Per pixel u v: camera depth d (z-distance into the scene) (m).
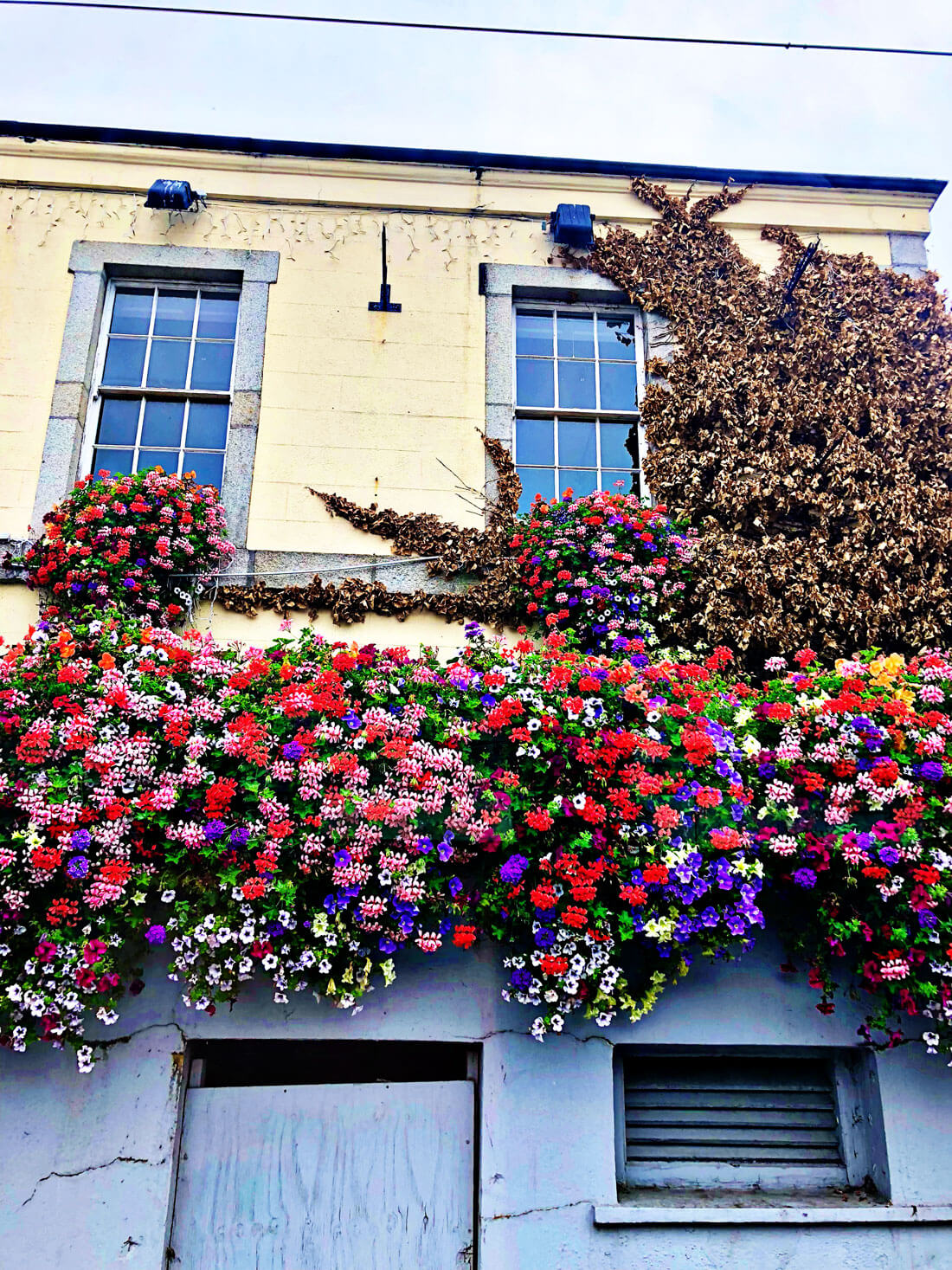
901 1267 3.76
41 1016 3.63
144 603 4.73
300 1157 3.86
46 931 3.53
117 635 4.17
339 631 5.02
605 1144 3.87
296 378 5.52
